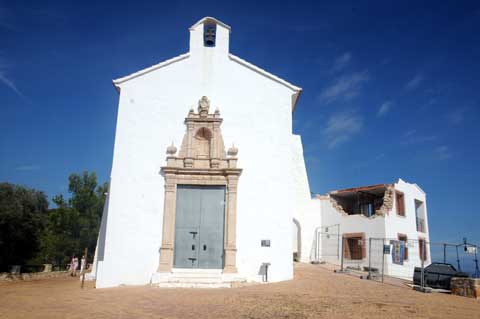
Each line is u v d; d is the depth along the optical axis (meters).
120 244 15.20
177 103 16.70
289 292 12.42
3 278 21.20
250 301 10.86
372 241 24.72
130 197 15.66
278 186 16.16
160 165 16.06
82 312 9.63
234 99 16.88
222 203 16.03
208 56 17.27
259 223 15.71
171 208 15.59
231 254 15.16
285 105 16.94
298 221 26.88
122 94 16.56
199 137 16.72
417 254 27.86
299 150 28.70
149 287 13.79
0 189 24.58
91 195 43.78
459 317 9.40
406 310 9.98
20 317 9.08
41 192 27.91
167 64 17.02
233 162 16.06
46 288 16.16
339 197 28.88
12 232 24.12
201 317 8.97
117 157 15.95
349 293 12.55
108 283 14.84
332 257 26.30
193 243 15.68
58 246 36.38
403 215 26.86
